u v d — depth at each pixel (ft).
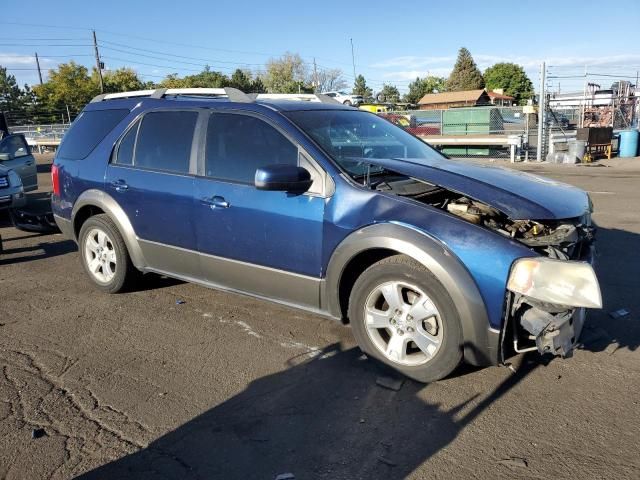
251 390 11.64
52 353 13.53
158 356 13.28
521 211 10.72
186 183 14.83
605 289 17.17
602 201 33.71
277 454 9.52
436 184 11.58
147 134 16.24
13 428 10.37
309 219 12.53
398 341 11.75
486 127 71.92
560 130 74.64
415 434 9.98
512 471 8.92
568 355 10.91
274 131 13.61
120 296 17.60
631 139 67.15
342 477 8.91
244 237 13.70
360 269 12.80
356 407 10.91
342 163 12.82
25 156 40.32
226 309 16.26
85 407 11.07
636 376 11.80
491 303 10.54
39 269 21.08
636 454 9.25
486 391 11.35
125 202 16.38
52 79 219.61
